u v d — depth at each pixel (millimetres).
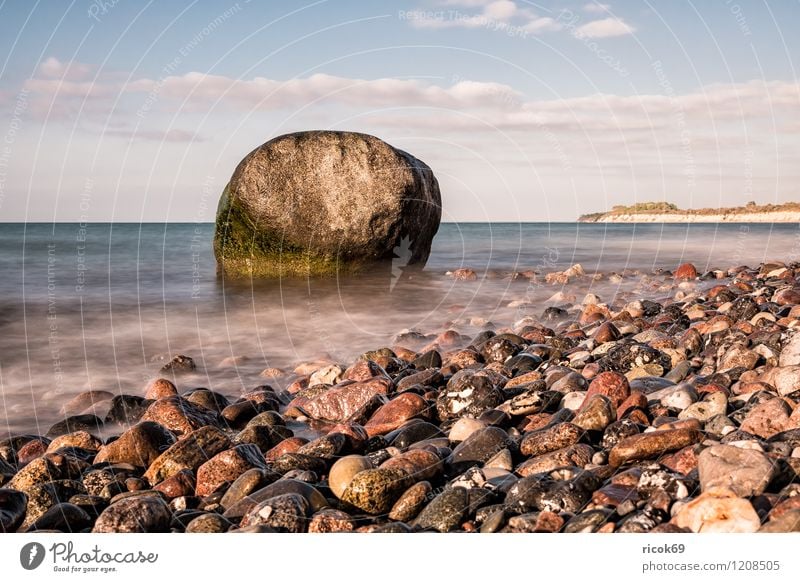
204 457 5242
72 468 5227
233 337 10242
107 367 8656
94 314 11766
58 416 6969
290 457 4945
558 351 7664
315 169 14422
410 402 5996
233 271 15156
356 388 6594
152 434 5590
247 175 14383
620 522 3838
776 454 4078
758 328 7672
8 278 15539
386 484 4324
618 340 8055
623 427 4812
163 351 9406
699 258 20797
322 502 4410
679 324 8969
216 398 6953
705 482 3908
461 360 7875
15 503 4648
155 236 28234
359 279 15133
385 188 14586
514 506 4121
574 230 34625
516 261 19688
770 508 3695
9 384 7934
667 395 5500
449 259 20031
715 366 6609
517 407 5711
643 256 21406
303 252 14805
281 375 8312
